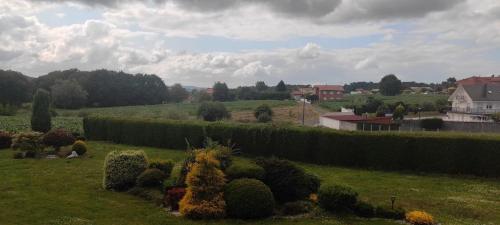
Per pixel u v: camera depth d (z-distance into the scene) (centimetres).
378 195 1490
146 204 1303
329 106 8881
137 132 2889
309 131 2217
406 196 1484
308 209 1230
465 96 7625
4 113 6106
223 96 10294
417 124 4875
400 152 1995
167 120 2834
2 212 1170
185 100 11169
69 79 8619
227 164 1359
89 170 1844
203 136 2562
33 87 8612
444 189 1612
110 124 3047
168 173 1510
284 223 1136
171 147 2723
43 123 3158
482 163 1855
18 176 1680
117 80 9319
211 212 1154
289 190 1274
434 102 8738
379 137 2041
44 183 1559
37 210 1199
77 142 2319
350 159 2103
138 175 1482
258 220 1159
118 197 1386
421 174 1927
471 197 1484
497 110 7400
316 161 2195
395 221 1177
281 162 1309
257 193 1167
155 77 10056
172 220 1139
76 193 1420
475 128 4697
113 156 1495
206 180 1184
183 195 1249
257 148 2373
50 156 2239
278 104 8956
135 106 9038
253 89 11569
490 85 7731
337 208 1220
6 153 2373
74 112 6862
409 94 12012
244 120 6406
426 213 1191
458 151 1895
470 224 1177
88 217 1152
